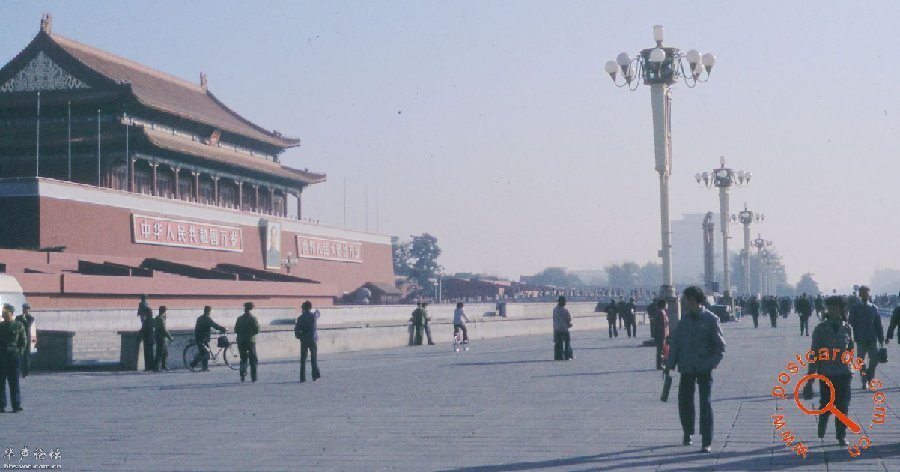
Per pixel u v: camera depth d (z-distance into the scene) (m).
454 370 31.77
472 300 172.62
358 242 117.94
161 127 90.56
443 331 58.94
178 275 70.25
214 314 62.62
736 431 15.86
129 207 76.19
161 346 34.31
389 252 127.75
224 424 17.97
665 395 14.90
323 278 108.12
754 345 44.06
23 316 31.72
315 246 106.25
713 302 82.75
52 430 17.36
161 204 79.94
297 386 26.44
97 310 51.50
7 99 84.12
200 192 98.81
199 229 85.06
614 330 60.00
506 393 23.12
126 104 85.38
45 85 86.00
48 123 86.12
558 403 20.72
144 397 23.84
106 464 13.55
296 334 28.08
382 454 14.13
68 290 57.34
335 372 31.77
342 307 78.31
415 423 17.64
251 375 28.41
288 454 14.27
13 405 20.56
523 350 45.56
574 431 16.25
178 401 22.69
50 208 68.62
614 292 177.88
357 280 117.00
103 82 85.19
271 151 110.88
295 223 102.25
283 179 111.00
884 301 121.75
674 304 40.47
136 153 85.56
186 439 15.99
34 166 85.81
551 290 197.12
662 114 40.72
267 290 79.19
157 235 79.12
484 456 13.80
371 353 44.91
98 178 84.00
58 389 26.59
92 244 72.00
